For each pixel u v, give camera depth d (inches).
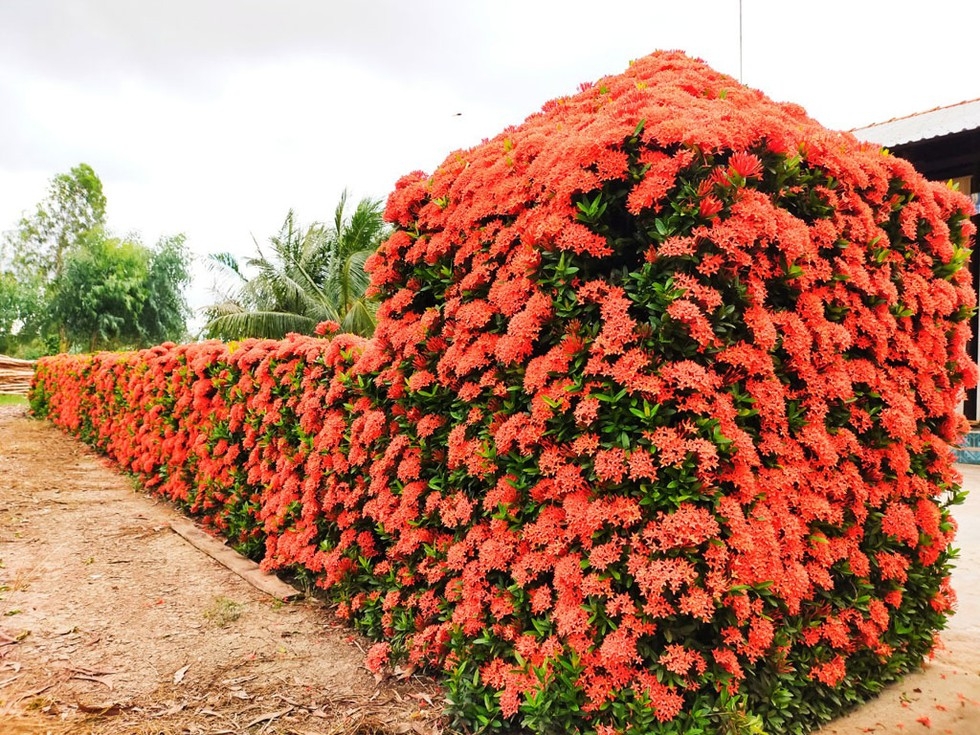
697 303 85.8
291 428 177.3
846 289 111.2
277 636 139.9
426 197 133.4
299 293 580.4
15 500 263.7
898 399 112.8
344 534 144.4
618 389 89.0
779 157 97.3
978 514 245.0
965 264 141.3
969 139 349.4
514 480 103.7
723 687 87.3
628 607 84.3
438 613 121.6
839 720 108.0
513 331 97.3
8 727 101.0
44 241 1891.0
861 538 111.0
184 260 1413.6
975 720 108.0
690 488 84.5
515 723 102.0
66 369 471.8
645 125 92.8
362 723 105.4
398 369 131.0
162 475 271.0
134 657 128.0
